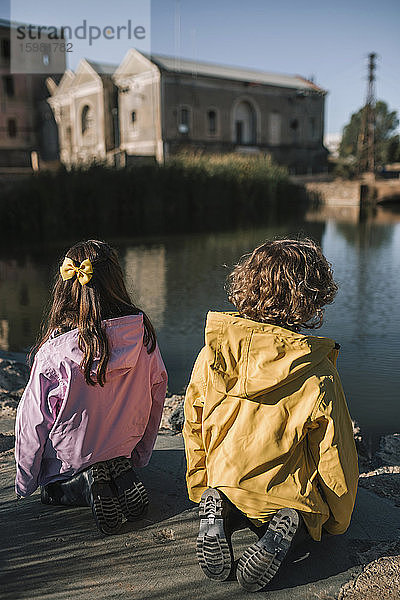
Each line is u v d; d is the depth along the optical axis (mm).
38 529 1804
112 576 1584
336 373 1525
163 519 1859
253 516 1491
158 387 1911
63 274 1733
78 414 1686
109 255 1756
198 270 9570
